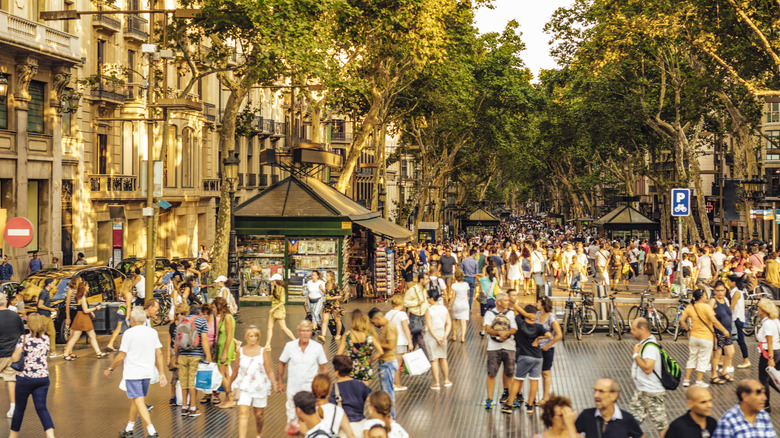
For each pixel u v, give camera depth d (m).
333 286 20.31
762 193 38.25
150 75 22.00
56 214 33.09
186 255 48.00
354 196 82.56
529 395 12.70
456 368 16.59
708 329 14.37
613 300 21.16
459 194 81.56
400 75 39.03
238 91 27.80
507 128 55.47
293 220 29.06
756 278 26.30
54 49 31.42
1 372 12.73
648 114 47.22
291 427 7.94
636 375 10.64
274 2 25.14
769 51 27.42
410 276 29.20
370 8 32.47
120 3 40.34
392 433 7.78
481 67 51.62
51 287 20.64
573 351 18.80
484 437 11.34
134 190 41.06
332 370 16.53
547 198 123.50
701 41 29.36
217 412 13.19
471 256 26.73
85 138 38.00
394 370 11.93
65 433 11.76
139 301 22.53
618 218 51.53
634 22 32.81
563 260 33.59
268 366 10.98
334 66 29.78
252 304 29.17
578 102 55.56
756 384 7.57
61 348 19.70
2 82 24.09
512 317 12.98
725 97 38.44
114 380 15.68
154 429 11.50
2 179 29.67
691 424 7.77
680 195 20.67
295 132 66.31
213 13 25.97
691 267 32.34
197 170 49.69
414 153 63.66
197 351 12.88
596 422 7.92
